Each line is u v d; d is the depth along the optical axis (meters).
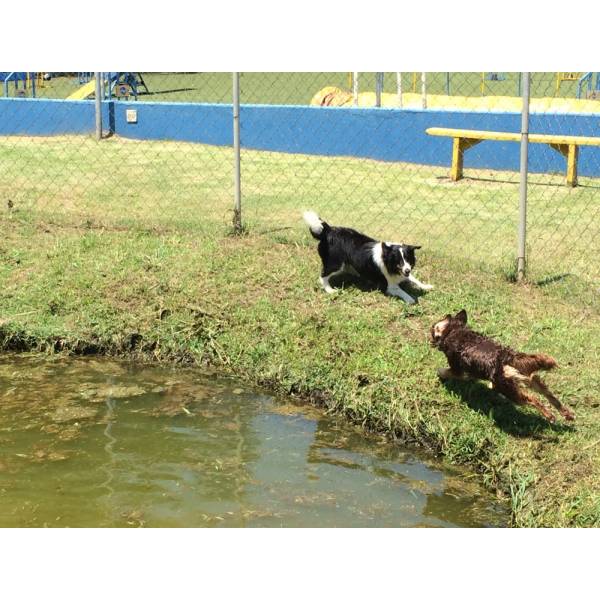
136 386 8.82
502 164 14.98
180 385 8.84
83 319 9.41
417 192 13.34
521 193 9.59
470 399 8.08
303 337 8.95
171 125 17.20
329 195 13.08
